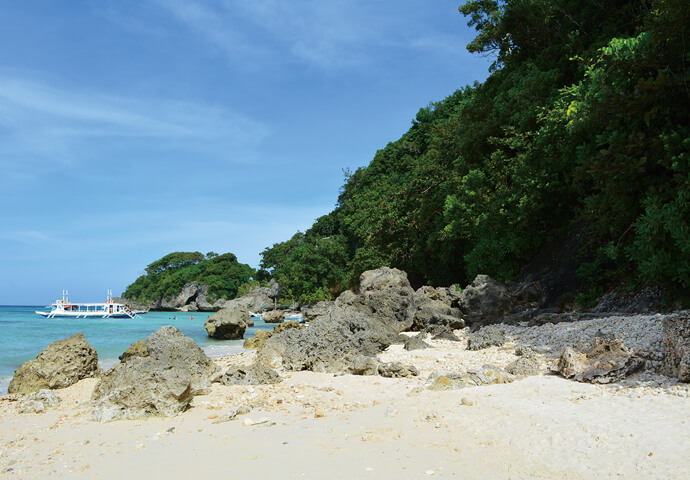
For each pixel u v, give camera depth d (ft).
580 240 71.72
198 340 134.10
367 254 188.85
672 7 48.52
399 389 38.58
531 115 86.84
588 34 90.43
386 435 24.98
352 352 53.93
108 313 379.14
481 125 104.32
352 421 28.66
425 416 27.73
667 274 51.24
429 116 263.29
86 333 167.63
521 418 25.54
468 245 113.39
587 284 66.90
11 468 23.13
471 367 43.80
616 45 52.70
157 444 26.32
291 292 340.39
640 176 53.78
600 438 21.62
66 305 383.65
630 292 60.18
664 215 48.70
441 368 45.16
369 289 84.99
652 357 34.06
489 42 113.80
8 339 138.00
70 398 44.27
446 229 108.37
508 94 94.27
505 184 92.12
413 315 79.92
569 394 30.07
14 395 45.73
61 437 28.99
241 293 537.24
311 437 25.71
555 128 72.59
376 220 164.45
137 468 22.16
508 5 102.32
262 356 59.62
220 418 31.68
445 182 130.11
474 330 69.26
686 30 49.39
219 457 23.18
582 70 83.97
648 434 21.39
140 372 35.19
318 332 54.54
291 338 56.18
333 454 22.48
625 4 85.71
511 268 85.05
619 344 35.09
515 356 45.32
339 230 377.91
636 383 30.71
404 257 156.66
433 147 175.42
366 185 304.71
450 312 83.46
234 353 85.92
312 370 52.08
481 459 20.83
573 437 22.08
